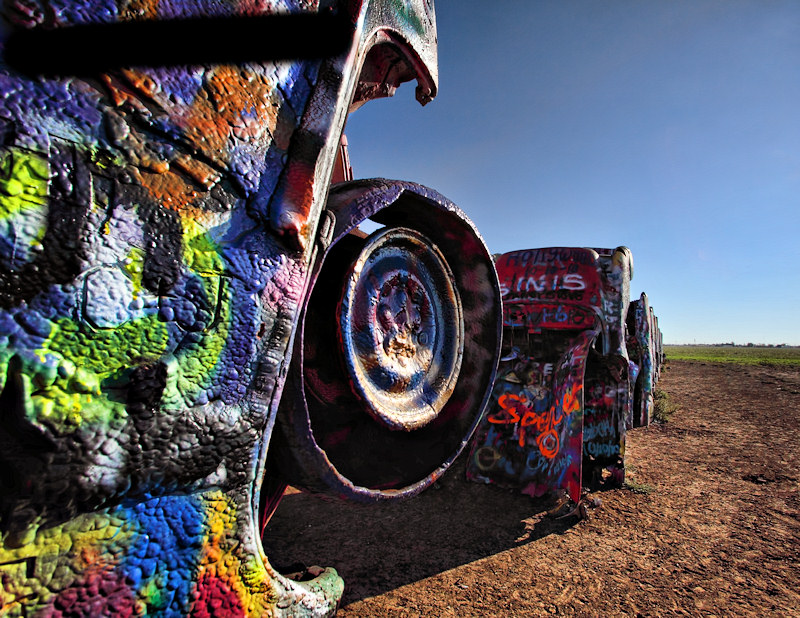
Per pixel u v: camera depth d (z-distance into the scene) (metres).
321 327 1.71
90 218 0.82
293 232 1.11
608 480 3.99
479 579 2.32
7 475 0.76
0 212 0.73
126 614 0.91
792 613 2.09
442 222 2.08
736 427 6.62
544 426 3.63
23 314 0.75
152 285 0.90
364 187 1.61
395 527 2.93
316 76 1.19
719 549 2.72
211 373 0.99
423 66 1.87
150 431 0.90
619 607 2.11
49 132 0.77
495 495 3.53
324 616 1.40
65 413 0.79
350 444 1.89
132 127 0.87
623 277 3.57
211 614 1.06
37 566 0.81
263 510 1.50
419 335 2.01
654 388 10.41
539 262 3.84
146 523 0.94
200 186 0.97
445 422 2.26
